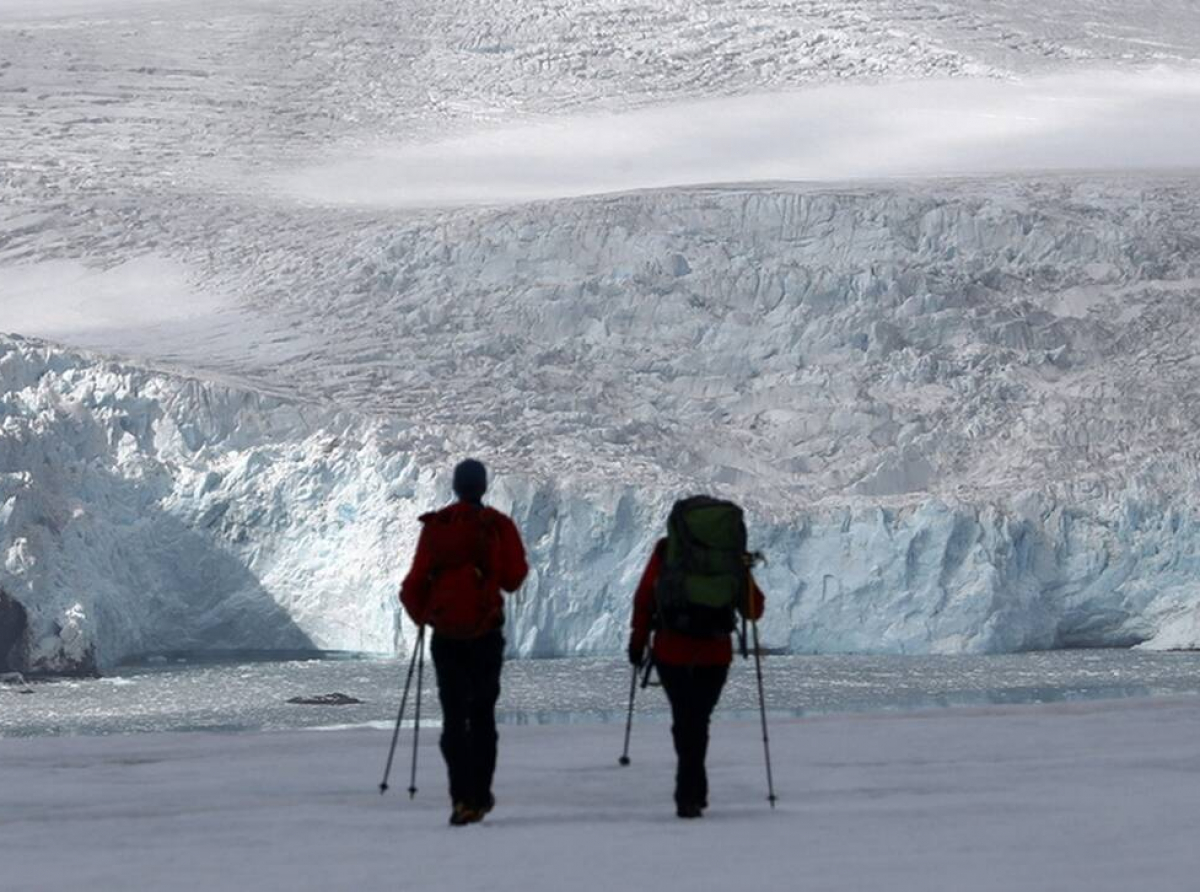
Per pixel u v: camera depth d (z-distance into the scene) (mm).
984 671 65438
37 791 18156
